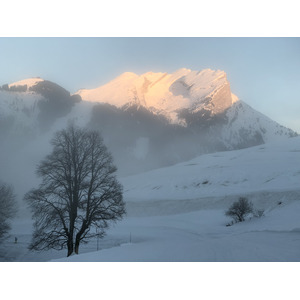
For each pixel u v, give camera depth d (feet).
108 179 78.23
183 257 47.39
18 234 205.87
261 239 72.38
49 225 75.56
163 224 262.06
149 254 52.24
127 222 282.15
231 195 350.84
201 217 299.38
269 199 312.91
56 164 76.69
